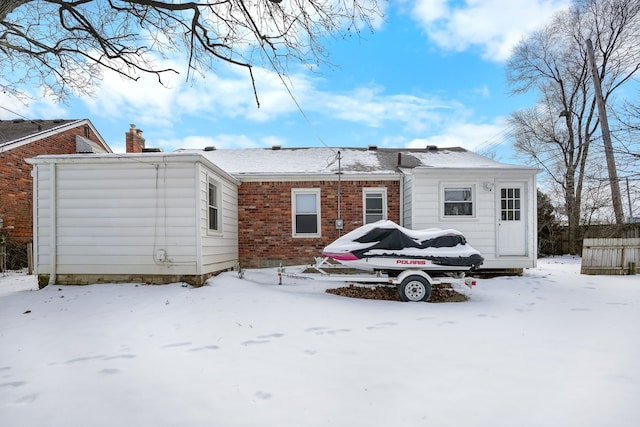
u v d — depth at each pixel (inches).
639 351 152.1
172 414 100.8
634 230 605.3
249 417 98.6
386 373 129.6
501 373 128.5
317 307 249.9
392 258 291.0
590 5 782.5
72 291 302.2
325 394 112.6
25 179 565.9
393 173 448.5
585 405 103.9
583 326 197.2
